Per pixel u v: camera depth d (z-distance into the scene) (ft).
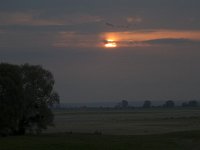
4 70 323.57
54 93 350.43
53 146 234.17
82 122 618.03
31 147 229.86
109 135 329.31
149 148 234.99
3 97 313.53
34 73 343.26
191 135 298.97
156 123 543.80
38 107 344.49
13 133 333.62
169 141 271.08
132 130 422.41
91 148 228.22
